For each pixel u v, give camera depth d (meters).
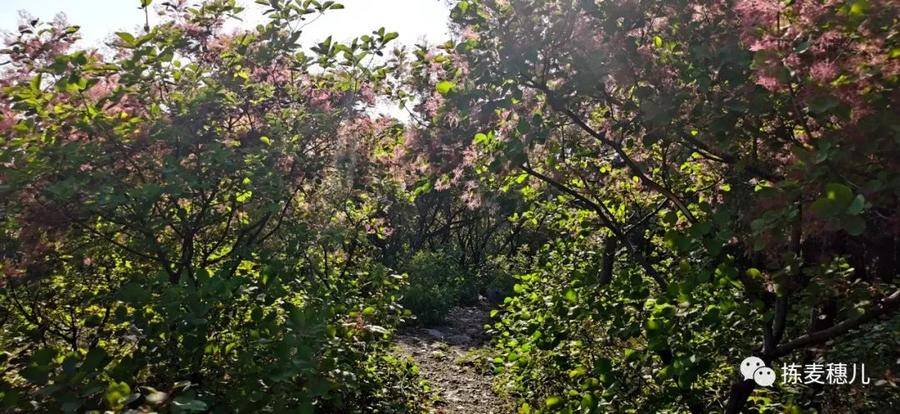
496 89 3.96
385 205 7.52
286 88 5.34
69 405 2.72
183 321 3.47
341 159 5.54
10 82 4.21
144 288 3.83
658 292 4.73
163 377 3.62
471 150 4.38
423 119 4.72
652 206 6.17
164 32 4.54
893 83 2.66
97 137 4.06
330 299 5.71
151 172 4.43
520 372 6.55
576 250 7.65
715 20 3.49
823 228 2.82
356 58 5.26
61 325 5.20
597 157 5.29
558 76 3.89
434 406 6.80
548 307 5.70
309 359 3.33
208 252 5.17
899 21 2.58
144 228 4.29
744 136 3.35
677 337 3.79
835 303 4.02
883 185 2.56
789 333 4.61
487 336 12.23
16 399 2.77
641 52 3.62
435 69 4.74
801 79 2.79
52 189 3.64
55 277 4.79
